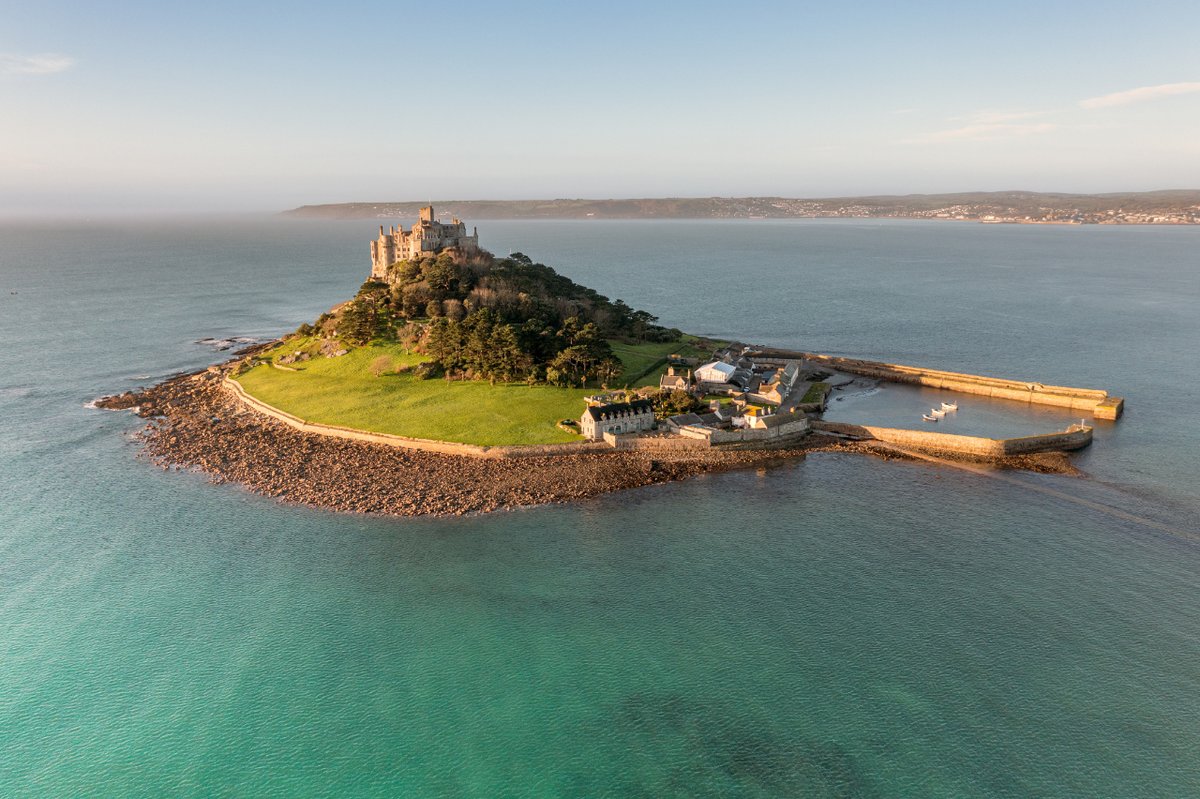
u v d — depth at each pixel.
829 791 64.56
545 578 98.69
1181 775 65.62
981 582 96.56
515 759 68.62
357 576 98.88
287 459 138.25
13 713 74.38
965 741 69.88
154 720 73.50
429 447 142.12
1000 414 169.50
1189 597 92.50
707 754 68.94
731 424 151.25
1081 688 76.56
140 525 113.25
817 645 84.06
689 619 89.19
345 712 74.56
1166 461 138.50
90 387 193.88
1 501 121.69
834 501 122.81
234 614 90.50
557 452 140.62
